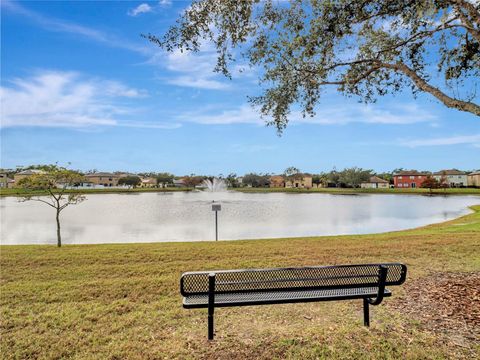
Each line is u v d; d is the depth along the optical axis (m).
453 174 126.62
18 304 5.46
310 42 5.80
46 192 13.41
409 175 133.38
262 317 4.61
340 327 4.12
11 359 3.59
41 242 16.72
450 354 3.39
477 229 15.44
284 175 161.25
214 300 3.72
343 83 6.52
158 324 4.47
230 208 41.62
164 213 34.69
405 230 19.20
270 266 8.30
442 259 8.16
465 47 6.80
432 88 5.36
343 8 5.68
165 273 7.72
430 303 4.78
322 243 11.87
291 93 6.87
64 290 6.20
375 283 4.11
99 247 11.64
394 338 3.75
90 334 4.18
